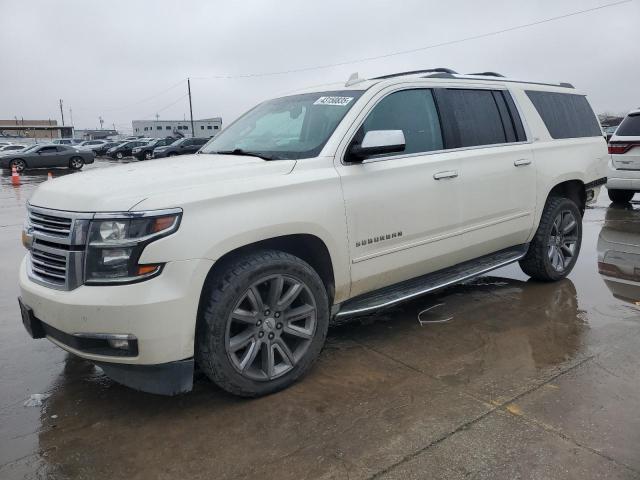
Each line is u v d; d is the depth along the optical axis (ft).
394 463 8.57
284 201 10.55
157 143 127.95
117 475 8.47
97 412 10.40
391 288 13.41
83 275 9.26
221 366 9.92
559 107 18.03
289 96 14.74
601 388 10.77
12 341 14.05
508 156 15.35
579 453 8.71
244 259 10.18
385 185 12.26
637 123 32.78
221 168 10.71
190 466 8.64
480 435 9.25
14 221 35.40
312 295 11.01
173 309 9.19
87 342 9.39
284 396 10.75
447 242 13.85
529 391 10.71
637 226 27.86
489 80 15.96
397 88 13.25
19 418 10.23
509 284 17.93
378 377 11.50
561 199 17.39
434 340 13.44
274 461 8.70
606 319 14.55
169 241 9.13
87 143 175.94
